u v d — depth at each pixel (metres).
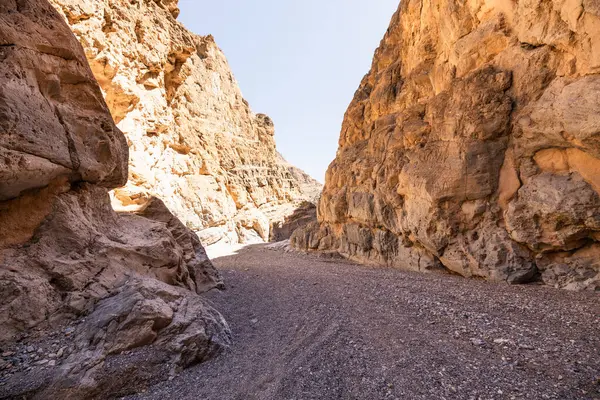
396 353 5.65
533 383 4.40
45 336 5.12
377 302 9.12
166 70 33.19
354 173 24.16
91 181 7.70
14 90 5.25
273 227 49.31
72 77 7.05
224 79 53.16
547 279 10.54
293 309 9.04
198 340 5.91
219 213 38.31
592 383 4.27
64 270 5.93
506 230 11.87
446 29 15.96
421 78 18.80
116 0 24.83
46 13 6.50
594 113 8.40
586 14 8.73
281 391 4.66
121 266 7.16
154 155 29.72
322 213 29.67
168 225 11.82
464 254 13.02
